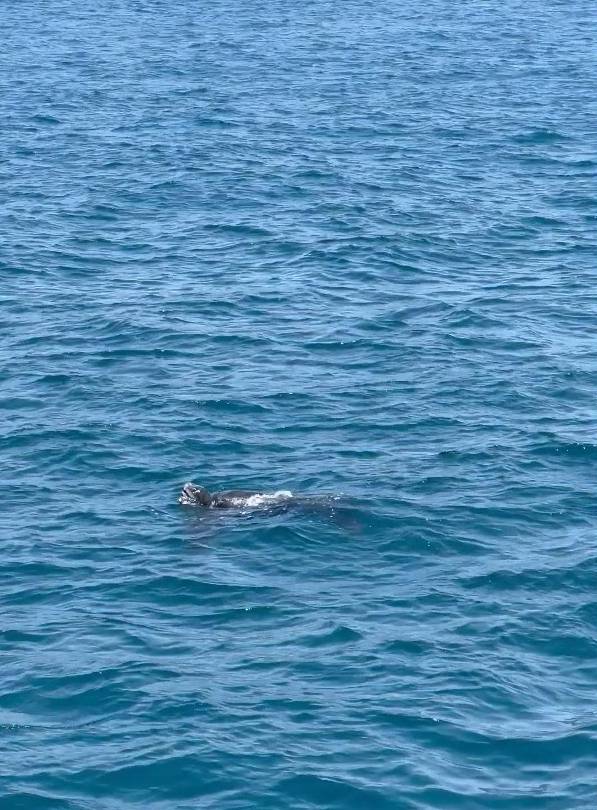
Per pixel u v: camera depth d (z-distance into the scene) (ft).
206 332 153.58
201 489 110.42
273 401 133.28
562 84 333.01
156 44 398.42
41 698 82.89
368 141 258.78
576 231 199.00
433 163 241.14
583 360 145.38
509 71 352.90
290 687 84.02
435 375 140.46
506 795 73.92
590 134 268.82
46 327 155.43
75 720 80.64
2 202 209.97
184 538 104.63
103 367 143.02
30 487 114.62
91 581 98.22
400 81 331.77
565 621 92.73
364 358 145.69
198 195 216.54
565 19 474.90
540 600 95.61
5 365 143.43
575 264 182.50
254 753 77.10
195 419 128.57
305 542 103.55
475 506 110.32
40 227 197.16
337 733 79.15
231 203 211.61
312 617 92.84
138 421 128.26
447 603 94.94
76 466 118.62
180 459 119.85
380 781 74.79
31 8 488.02
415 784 74.59
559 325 156.97
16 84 320.91
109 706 81.92
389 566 100.63
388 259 182.29
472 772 75.97
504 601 95.40
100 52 380.17
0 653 88.38
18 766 75.82
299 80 331.16
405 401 133.59
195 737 78.48
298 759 76.59
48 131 264.72
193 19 460.55
